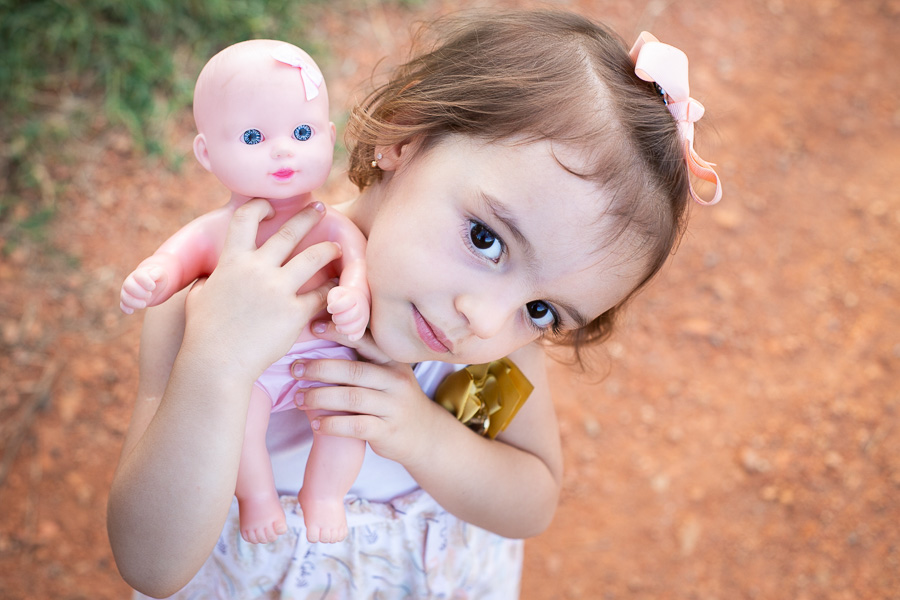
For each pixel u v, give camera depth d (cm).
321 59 378
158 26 371
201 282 127
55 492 289
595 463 322
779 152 405
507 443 165
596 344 170
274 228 128
